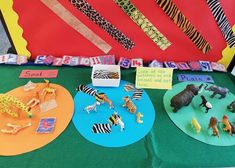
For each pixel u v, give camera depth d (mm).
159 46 940
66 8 825
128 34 899
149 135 716
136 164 641
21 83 862
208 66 981
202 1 820
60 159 640
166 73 857
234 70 1030
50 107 773
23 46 932
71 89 853
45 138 685
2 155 636
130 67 947
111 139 695
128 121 749
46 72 915
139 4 816
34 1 802
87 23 866
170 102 812
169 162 652
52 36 905
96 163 637
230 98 861
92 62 948
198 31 898
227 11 853
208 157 672
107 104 797
